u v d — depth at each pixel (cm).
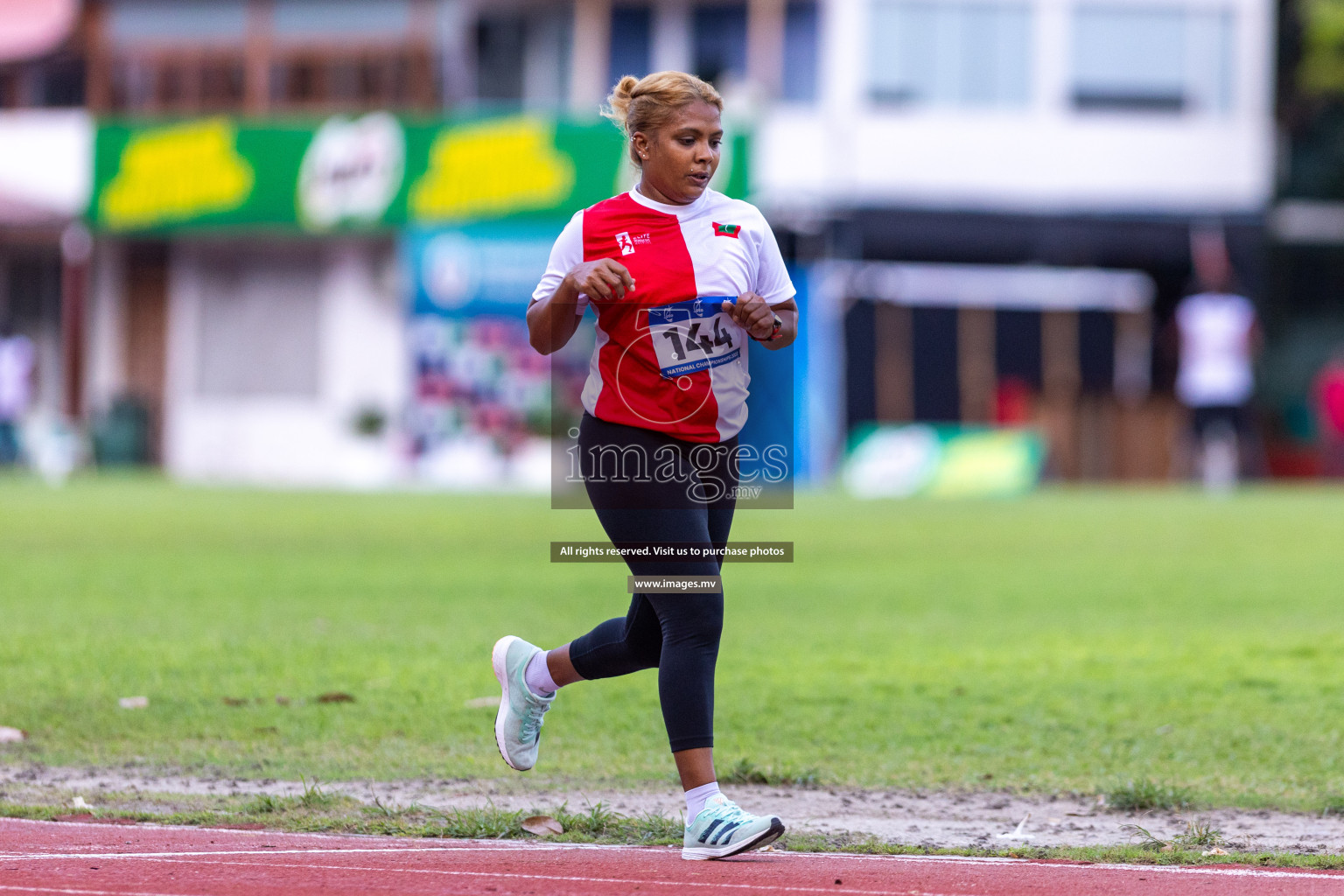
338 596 3130
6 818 1438
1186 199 8894
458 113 8562
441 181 8525
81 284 9100
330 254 9081
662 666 1320
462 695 2106
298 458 9062
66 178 8944
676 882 1170
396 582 3388
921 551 4244
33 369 9306
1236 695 2172
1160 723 1983
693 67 8950
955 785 1661
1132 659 2478
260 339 9162
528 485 8338
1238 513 5512
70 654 2362
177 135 8806
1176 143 8900
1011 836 1421
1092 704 2112
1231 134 8912
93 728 1877
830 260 8631
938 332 8744
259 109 8969
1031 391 8731
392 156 8556
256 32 8981
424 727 1911
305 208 8700
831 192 8825
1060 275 8881
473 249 8506
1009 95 8919
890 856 1320
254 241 9112
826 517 5419
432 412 8575
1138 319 8919
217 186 8750
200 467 9181
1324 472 8888
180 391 9225
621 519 1326
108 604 2953
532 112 8475
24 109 9150
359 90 8962
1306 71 10094
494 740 1825
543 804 1544
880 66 8875
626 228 1332
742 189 8362
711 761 1310
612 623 1421
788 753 1809
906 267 8812
